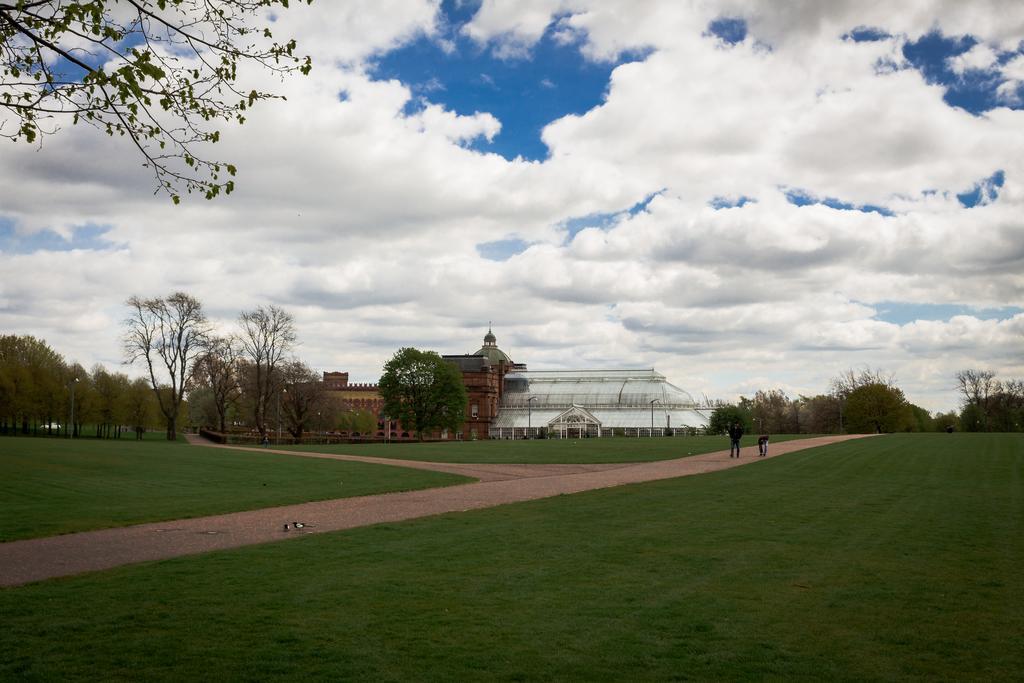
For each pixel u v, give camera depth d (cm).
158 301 10938
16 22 1282
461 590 1559
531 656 1161
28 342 13050
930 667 1131
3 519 2555
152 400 13450
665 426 17200
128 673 1077
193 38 1405
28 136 1323
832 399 18962
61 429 16775
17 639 1226
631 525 2459
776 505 2994
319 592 1538
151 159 1433
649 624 1327
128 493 3412
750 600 1492
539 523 2508
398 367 13950
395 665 1120
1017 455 5859
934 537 2219
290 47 1480
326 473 4703
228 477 4338
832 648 1213
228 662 1126
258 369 11625
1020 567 1805
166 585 1593
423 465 5591
